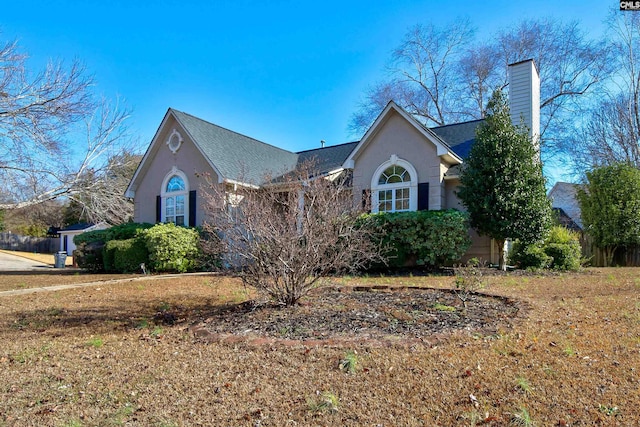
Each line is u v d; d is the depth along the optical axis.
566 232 13.66
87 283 10.83
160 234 13.62
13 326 6.03
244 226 6.31
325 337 4.70
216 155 16.22
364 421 2.88
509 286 8.74
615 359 3.87
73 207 31.52
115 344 4.96
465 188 12.27
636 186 15.68
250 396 3.32
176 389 3.51
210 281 10.60
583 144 23.73
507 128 11.98
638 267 14.23
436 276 10.88
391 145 13.96
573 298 7.03
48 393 3.51
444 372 3.65
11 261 25.83
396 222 11.90
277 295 6.35
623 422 2.77
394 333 4.81
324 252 6.72
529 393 3.20
